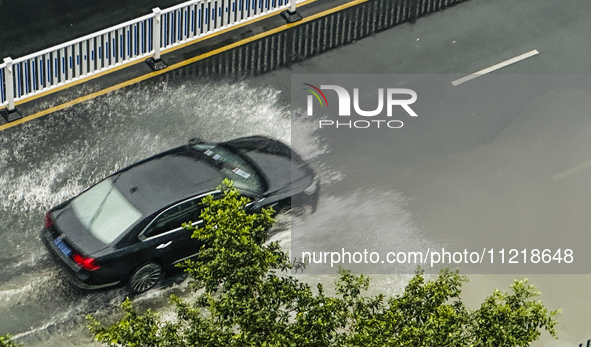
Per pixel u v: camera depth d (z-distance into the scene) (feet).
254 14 118.32
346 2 122.31
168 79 112.57
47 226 92.17
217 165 96.89
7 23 116.78
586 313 93.81
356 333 67.51
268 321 64.95
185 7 111.86
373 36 118.73
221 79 113.19
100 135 106.32
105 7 119.96
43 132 105.91
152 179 94.48
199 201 93.25
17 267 93.40
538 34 120.67
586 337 91.40
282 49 116.67
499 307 64.95
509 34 120.37
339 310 67.87
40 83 106.83
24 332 88.99
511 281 95.91
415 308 67.10
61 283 92.32
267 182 97.14
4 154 103.45
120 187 93.91
